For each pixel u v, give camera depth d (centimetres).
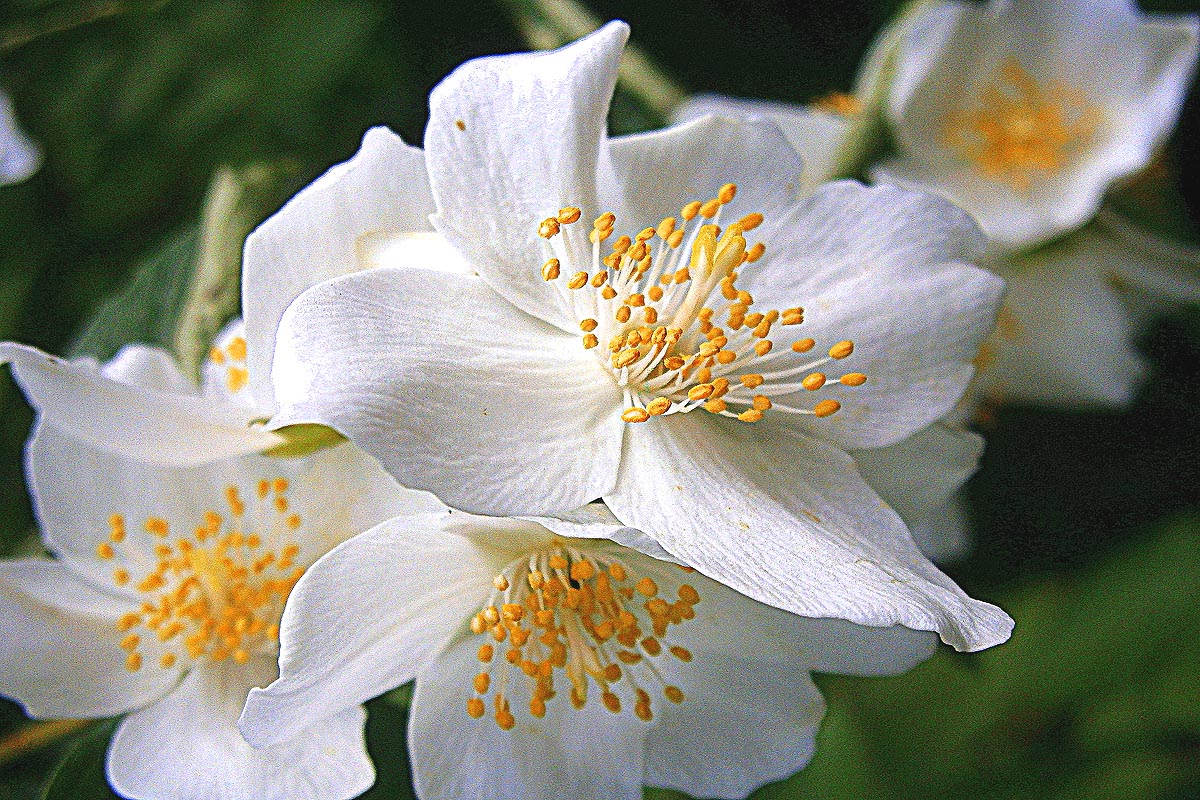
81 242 23
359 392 18
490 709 19
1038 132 23
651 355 19
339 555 18
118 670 20
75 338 23
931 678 24
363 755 19
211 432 19
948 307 19
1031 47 23
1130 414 24
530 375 19
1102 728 23
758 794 23
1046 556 24
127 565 20
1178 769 23
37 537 22
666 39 24
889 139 23
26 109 23
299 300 18
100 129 23
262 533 20
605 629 19
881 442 19
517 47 24
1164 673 23
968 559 24
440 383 18
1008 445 24
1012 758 23
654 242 19
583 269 19
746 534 19
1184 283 23
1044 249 23
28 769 22
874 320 19
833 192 19
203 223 22
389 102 23
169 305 21
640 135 19
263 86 23
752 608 19
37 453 20
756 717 20
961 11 22
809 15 24
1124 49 23
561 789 19
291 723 19
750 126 19
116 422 19
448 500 18
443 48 23
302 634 18
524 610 19
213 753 19
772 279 19
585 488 19
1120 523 24
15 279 23
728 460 19
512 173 19
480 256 19
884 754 23
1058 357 23
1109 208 23
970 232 20
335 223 19
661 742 20
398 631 19
